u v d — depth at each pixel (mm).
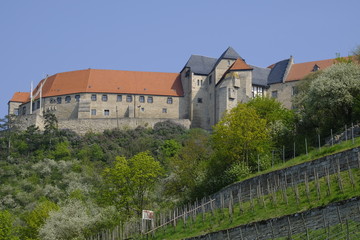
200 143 94375
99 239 66062
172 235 55562
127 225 62781
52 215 72500
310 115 71562
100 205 81562
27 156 127875
